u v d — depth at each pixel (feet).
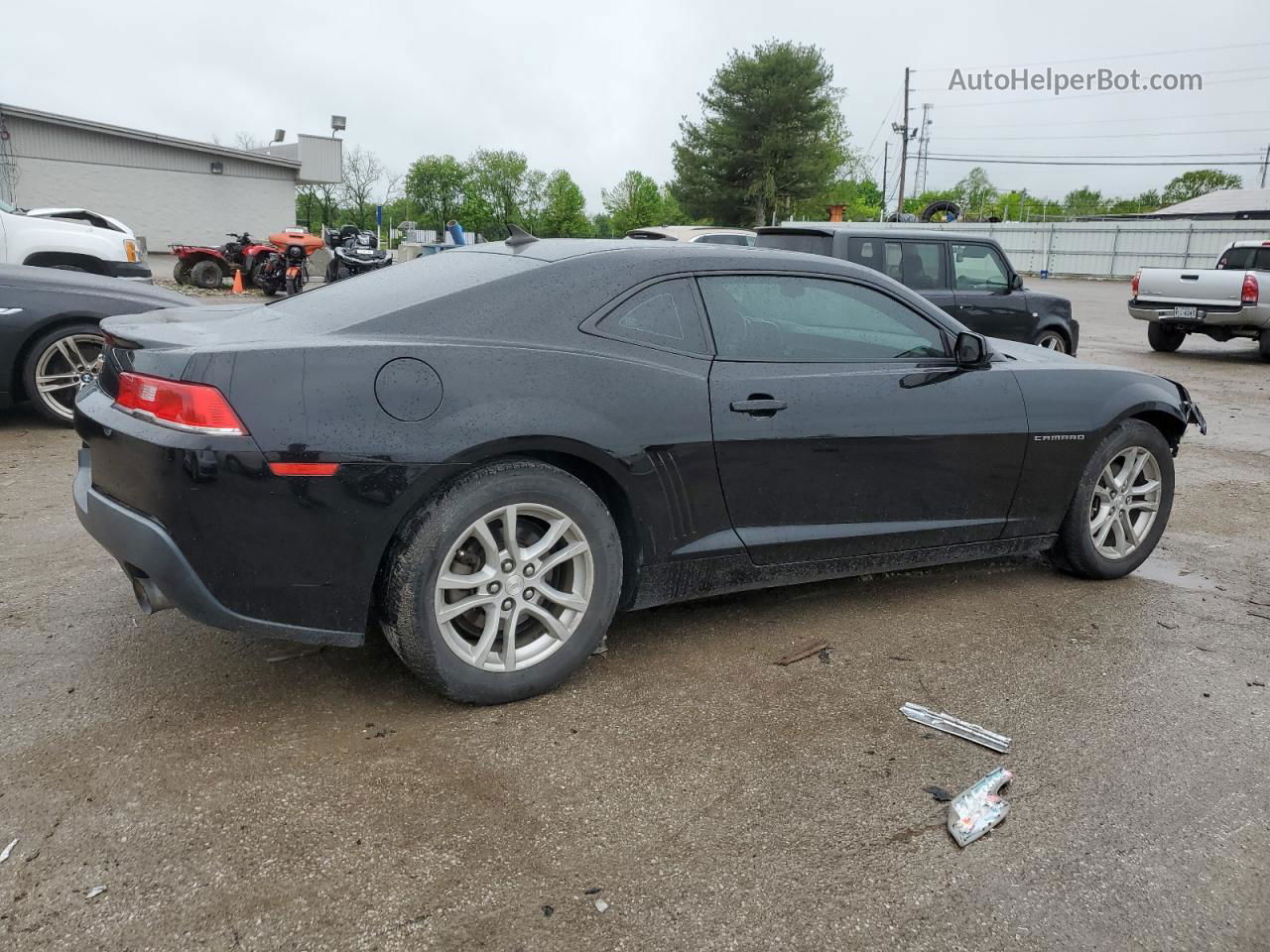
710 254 11.10
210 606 8.63
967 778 8.80
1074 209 308.60
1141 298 46.29
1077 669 11.20
